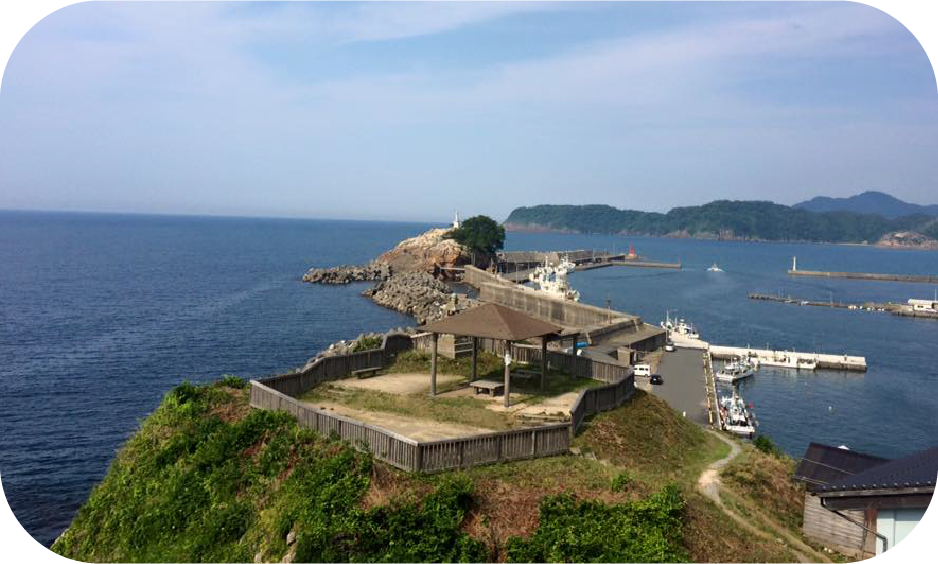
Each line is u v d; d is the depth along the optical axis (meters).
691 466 24.64
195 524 18.44
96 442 40.16
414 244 164.25
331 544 15.20
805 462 24.23
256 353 65.31
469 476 17.66
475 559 15.12
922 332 105.62
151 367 57.81
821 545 19.75
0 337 66.75
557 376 31.56
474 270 144.50
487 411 25.19
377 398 26.52
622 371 30.09
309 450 19.00
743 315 119.31
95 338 68.44
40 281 110.81
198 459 20.38
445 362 33.06
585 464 19.97
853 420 56.97
